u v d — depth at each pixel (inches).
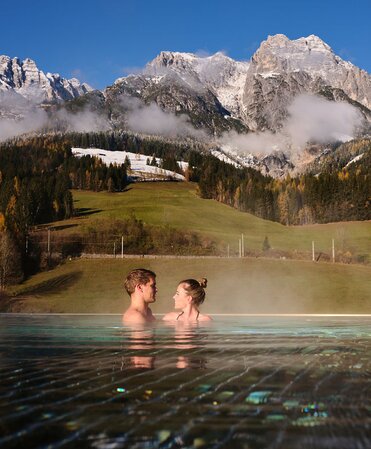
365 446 30.8
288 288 1331.2
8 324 209.9
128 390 48.9
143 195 4050.2
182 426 35.8
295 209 3676.2
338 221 3467.0
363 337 126.2
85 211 3139.8
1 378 56.2
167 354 81.5
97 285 1425.9
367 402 43.9
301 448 30.2
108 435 33.4
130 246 1987.0
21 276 1496.1
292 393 47.8
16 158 4965.6
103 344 100.6
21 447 30.6
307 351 88.0
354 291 1293.1
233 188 4087.1
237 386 51.3
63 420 37.2
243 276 1462.8
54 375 58.4
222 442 31.8
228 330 149.9
